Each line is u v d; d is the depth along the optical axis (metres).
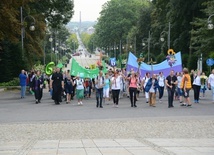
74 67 35.31
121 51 156.38
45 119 18.28
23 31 48.72
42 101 29.55
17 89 44.06
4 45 48.38
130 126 15.84
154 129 15.08
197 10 65.75
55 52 130.88
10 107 24.53
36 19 54.78
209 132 14.44
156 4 83.19
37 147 11.34
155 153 10.43
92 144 11.85
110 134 13.95
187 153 10.45
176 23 70.31
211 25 42.53
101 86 24.16
